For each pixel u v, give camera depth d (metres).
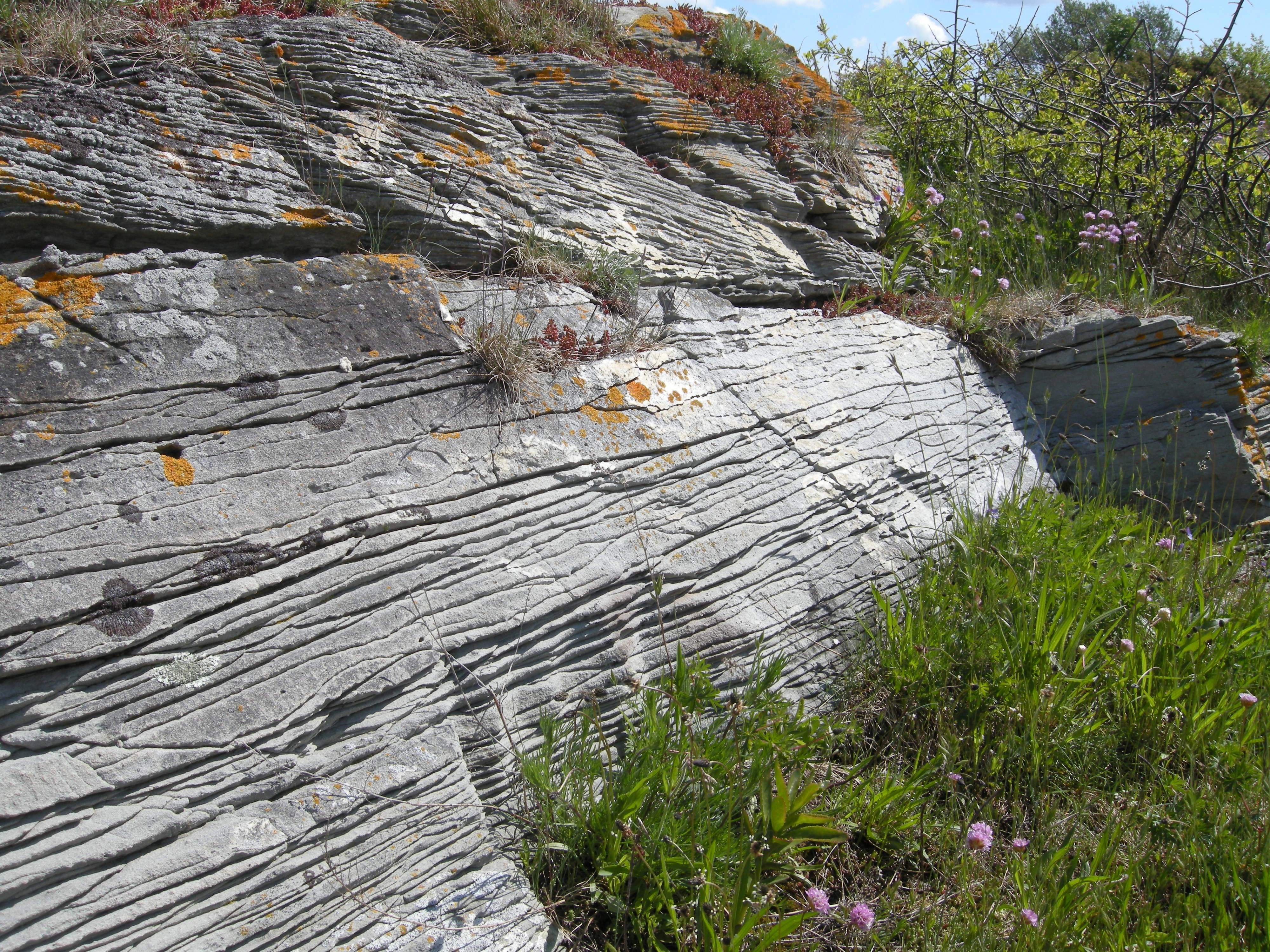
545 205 4.61
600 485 3.62
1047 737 3.58
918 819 3.25
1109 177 7.71
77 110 3.37
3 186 3.02
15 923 2.10
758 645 3.61
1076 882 2.89
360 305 3.50
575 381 3.86
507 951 2.61
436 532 3.12
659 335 4.47
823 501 4.27
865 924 2.67
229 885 2.38
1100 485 5.53
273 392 3.10
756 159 6.03
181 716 2.47
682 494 3.83
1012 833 3.37
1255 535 5.44
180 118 3.65
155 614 2.53
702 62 6.63
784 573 3.95
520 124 4.92
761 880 2.94
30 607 2.37
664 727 3.10
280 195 3.74
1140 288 6.49
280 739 2.58
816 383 4.82
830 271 5.97
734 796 3.04
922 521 4.65
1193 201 7.51
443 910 2.62
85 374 2.82
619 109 5.69
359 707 2.78
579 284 4.41
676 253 5.00
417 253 4.13
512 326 3.71
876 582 4.21
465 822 2.79
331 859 2.55
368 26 4.66
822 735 3.38
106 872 2.24
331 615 2.81
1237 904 2.99
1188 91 7.58
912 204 6.76
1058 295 6.18
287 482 2.94
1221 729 3.67
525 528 3.33
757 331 4.90
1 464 2.56
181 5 4.29
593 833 2.88
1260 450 5.55
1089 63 8.42
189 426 2.89
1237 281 7.05
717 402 4.28
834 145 6.49
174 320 3.06
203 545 2.68
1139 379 5.71
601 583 3.37
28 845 2.18
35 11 3.81
